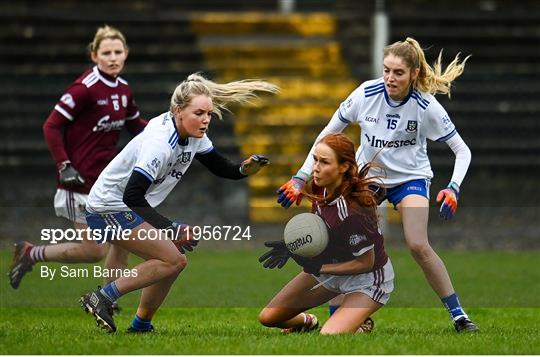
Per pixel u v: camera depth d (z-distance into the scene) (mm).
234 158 48125
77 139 27438
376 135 23406
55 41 53906
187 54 53812
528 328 24172
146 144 21219
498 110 50875
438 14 54812
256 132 49688
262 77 53219
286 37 57281
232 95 21953
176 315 26828
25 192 47406
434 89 23141
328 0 61375
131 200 21125
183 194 46656
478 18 54750
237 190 47000
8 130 49438
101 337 21359
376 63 50156
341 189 21938
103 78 27438
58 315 26422
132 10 56469
